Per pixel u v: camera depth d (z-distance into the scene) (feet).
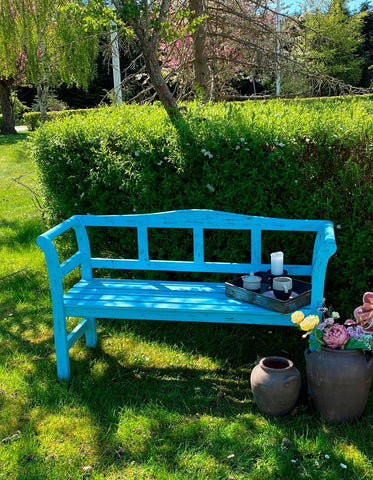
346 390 7.70
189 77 21.53
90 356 10.63
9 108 69.56
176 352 10.73
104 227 13.66
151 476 7.06
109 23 12.39
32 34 38.73
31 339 11.61
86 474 7.15
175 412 8.52
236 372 9.91
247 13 21.72
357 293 10.66
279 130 10.57
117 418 8.36
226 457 7.36
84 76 37.09
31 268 15.93
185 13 13.78
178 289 10.01
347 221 10.28
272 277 9.38
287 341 11.03
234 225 9.98
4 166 39.93
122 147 12.30
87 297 9.63
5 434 8.06
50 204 14.89
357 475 6.89
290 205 10.69
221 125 11.08
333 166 10.42
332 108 12.55
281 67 20.54
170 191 11.78
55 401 8.89
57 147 13.55
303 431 7.84
